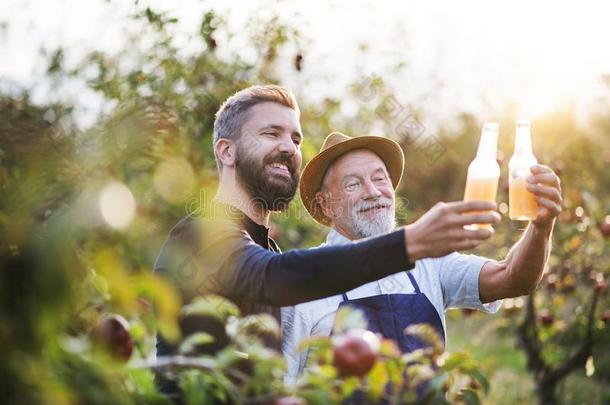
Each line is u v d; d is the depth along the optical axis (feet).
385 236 5.85
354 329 6.08
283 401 5.40
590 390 17.98
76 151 6.07
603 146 23.34
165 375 5.68
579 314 16.80
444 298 9.83
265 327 6.20
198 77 14.17
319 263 5.92
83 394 4.98
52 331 4.84
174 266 7.36
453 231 5.69
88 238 5.11
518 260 8.80
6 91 9.37
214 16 14.43
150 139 6.84
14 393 4.62
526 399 17.24
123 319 5.57
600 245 16.87
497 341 22.06
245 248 6.77
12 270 4.80
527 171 7.65
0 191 5.24
